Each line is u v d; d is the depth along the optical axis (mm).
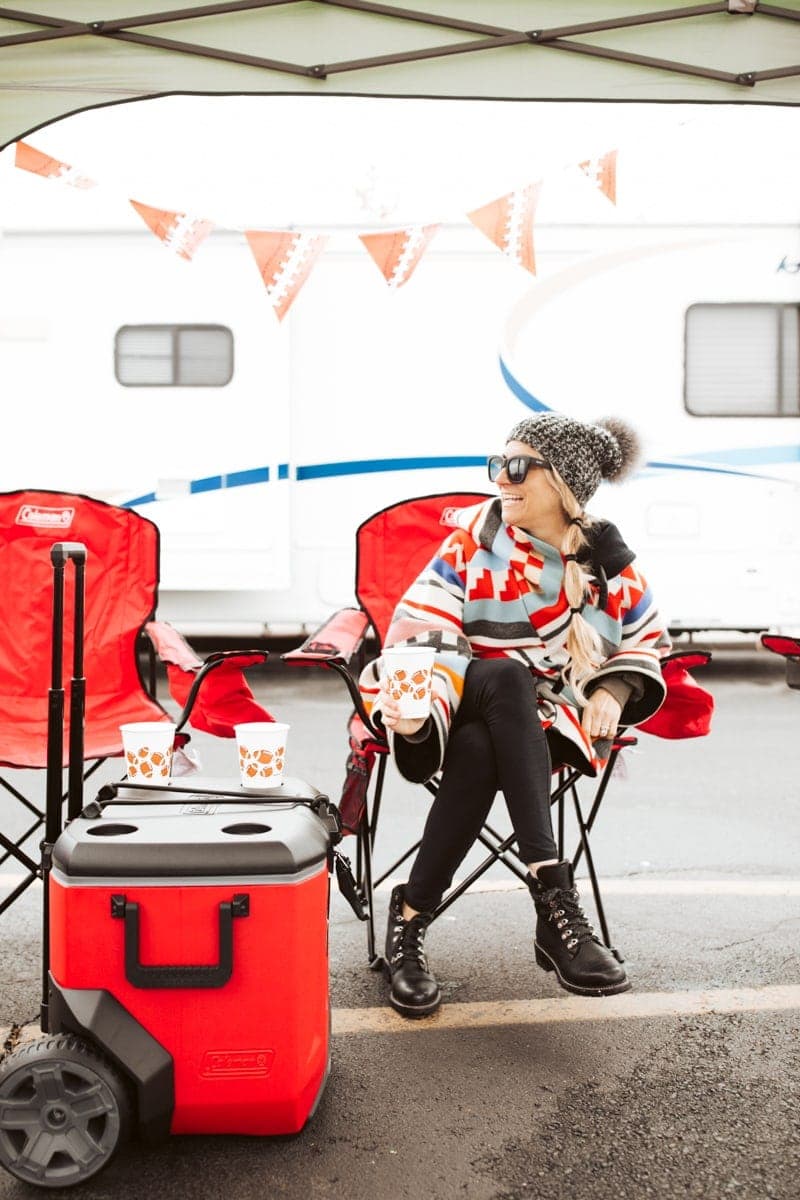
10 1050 2105
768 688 6594
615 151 3408
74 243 6273
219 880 1697
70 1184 1674
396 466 6418
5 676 3012
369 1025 2262
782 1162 1771
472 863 3355
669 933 2754
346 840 3631
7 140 2961
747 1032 2221
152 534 3148
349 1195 1682
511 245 3422
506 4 2922
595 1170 1749
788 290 6352
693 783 4355
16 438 6301
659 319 6355
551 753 2412
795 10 2914
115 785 2027
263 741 2014
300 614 6469
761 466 6387
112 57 2936
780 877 3199
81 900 1702
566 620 2438
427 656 2131
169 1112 1716
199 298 6281
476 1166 1758
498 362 6379
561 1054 2133
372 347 6379
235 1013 1716
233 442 6340
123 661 3078
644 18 2910
